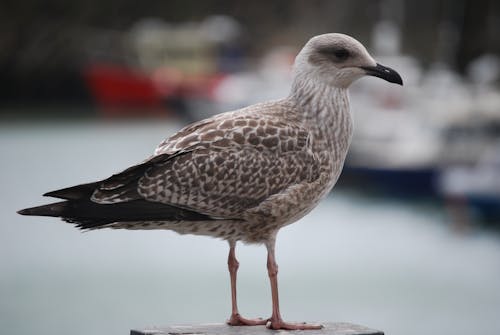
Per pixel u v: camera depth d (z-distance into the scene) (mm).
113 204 8172
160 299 19656
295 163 8555
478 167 29547
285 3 64875
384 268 22688
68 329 17812
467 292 20594
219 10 65875
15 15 59000
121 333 17531
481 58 50062
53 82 59781
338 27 60906
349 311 19062
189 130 8617
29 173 33688
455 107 33562
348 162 32250
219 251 24859
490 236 26672
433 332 17844
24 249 24812
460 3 53125
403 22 58844
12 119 52531
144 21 64000
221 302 19422
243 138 8477
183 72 56531
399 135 32812
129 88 54844
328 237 26344
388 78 8773
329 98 8797
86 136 45281
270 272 8430
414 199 31750
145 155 38375
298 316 18609
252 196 8461
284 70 52125
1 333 17484
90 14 61344
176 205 8352
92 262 23391
